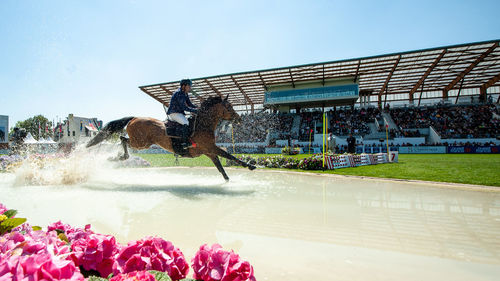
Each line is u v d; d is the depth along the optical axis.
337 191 4.67
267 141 31.95
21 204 3.58
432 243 2.14
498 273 1.62
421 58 23.89
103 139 5.95
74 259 1.27
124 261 1.22
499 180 5.82
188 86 5.55
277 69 26.58
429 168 9.08
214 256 1.20
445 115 31.17
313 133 31.62
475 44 20.56
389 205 3.54
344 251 1.96
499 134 26.45
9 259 1.00
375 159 11.86
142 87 30.16
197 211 3.20
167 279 1.04
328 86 31.19
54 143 20.11
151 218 2.86
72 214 3.03
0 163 9.35
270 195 4.29
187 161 14.17
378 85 33.38
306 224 2.65
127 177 6.85
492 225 2.64
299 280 1.50
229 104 5.71
